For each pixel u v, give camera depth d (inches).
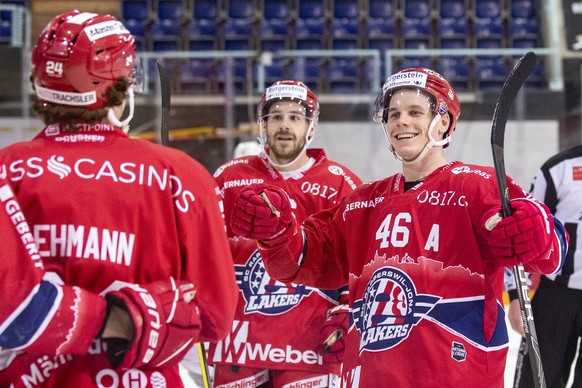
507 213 166.4
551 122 639.1
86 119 134.6
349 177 276.1
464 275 174.2
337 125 617.0
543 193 281.4
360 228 190.7
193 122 629.9
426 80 186.1
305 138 271.6
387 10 1015.0
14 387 128.5
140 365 126.2
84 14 137.3
